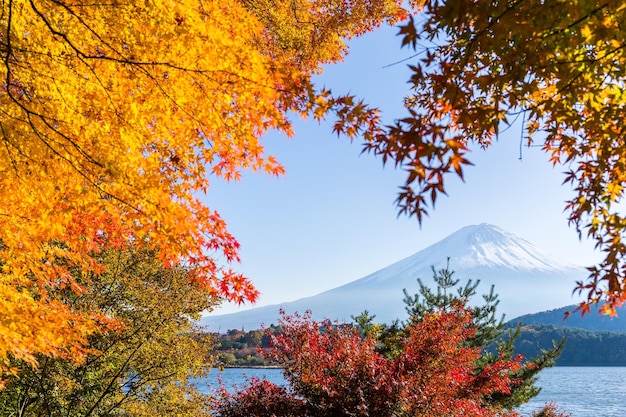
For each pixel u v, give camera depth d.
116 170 3.44
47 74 3.38
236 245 4.03
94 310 9.15
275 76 3.21
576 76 2.73
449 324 7.69
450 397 7.02
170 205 3.60
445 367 7.20
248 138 3.61
